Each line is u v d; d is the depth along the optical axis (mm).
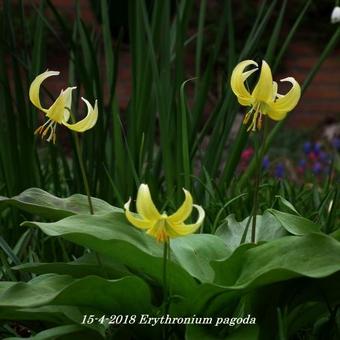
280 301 2311
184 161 3141
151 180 3576
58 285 2244
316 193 3785
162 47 3645
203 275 2322
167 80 3619
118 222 2311
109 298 2199
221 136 3641
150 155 3686
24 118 3438
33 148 3502
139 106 3549
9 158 3549
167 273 2258
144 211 1989
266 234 2643
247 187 3828
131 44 3588
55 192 3586
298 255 2137
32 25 4020
